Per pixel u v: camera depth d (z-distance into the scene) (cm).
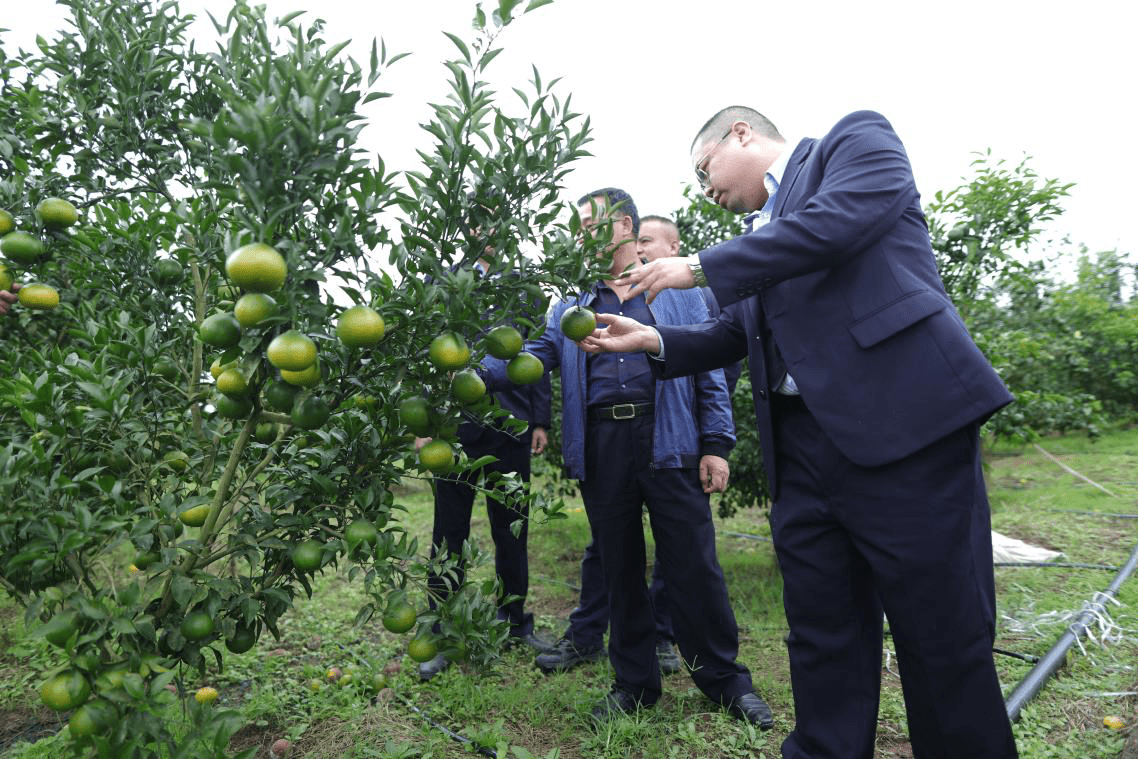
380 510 173
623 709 261
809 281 179
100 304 220
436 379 168
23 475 142
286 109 129
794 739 196
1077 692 272
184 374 203
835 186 170
